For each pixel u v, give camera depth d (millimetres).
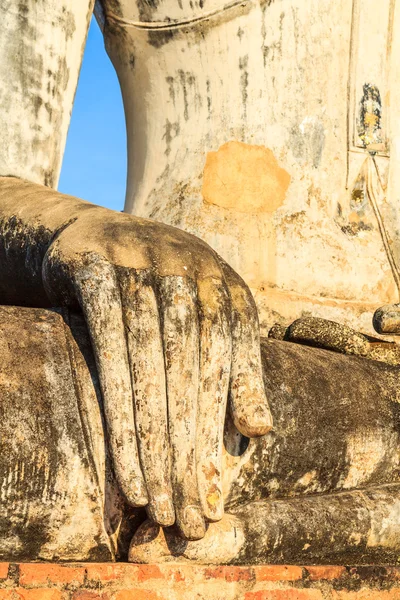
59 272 4496
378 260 6781
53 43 6043
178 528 4191
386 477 5379
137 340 4363
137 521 4414
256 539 4605
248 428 4422
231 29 6715
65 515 4215
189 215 6648
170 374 4367
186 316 4426
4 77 5832
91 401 4355
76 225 4676
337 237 6719
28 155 5863
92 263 4402
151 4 6801
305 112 6797
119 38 7008
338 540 4910
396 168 6984
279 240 6609
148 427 4262
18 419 4156
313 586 4660
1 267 5211
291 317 6465
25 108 5879
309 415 5004
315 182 6746
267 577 4535
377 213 6859
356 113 6879
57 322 4477
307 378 5105
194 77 6816
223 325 4512
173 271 4480
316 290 6605
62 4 6105
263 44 6754
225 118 6734
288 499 4953
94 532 4289
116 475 4219
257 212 6637
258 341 4691
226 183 6656
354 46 6910
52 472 4184
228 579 4430
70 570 4129
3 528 4113
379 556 5105
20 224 5094
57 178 6074
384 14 7012
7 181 5605
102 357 4320
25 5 5941
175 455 4277
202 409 4410
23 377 4234
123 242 4508
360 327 6598
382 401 5379
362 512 5023
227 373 4488
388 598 4883
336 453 5105
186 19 6715
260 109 6738
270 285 6543
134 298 4402
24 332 4363
